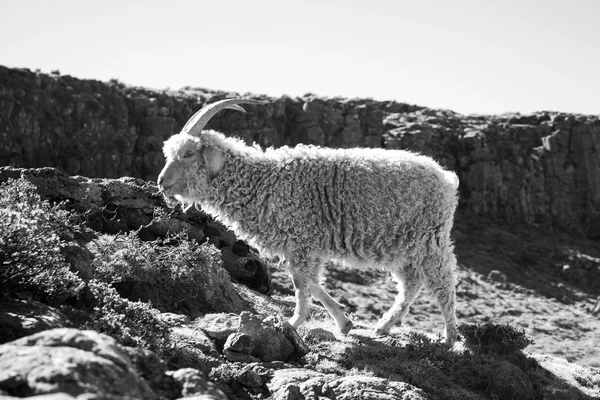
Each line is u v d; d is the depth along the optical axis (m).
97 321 6.57
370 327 10.83
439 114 76.69
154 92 64.25
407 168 9.22
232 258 13.00
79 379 4.05
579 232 68.56
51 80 57.41
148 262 9.30
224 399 5.06
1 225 6.79
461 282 51.69
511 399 8.88
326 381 7.14
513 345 10.09
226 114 63.12
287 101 66.69
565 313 48.47
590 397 9.78
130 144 57.84
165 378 5.08
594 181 70.75
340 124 65.62
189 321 8.46
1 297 6.49
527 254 60.38
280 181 8.98
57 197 10.89
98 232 10.56
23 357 4.25
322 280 9.56
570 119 74.25
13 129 52.22
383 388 7.18
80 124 56.06
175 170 9.09
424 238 9.20
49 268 7.09
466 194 68.38
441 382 8.48
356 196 8.98
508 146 72.00
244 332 7.72
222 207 9.20
